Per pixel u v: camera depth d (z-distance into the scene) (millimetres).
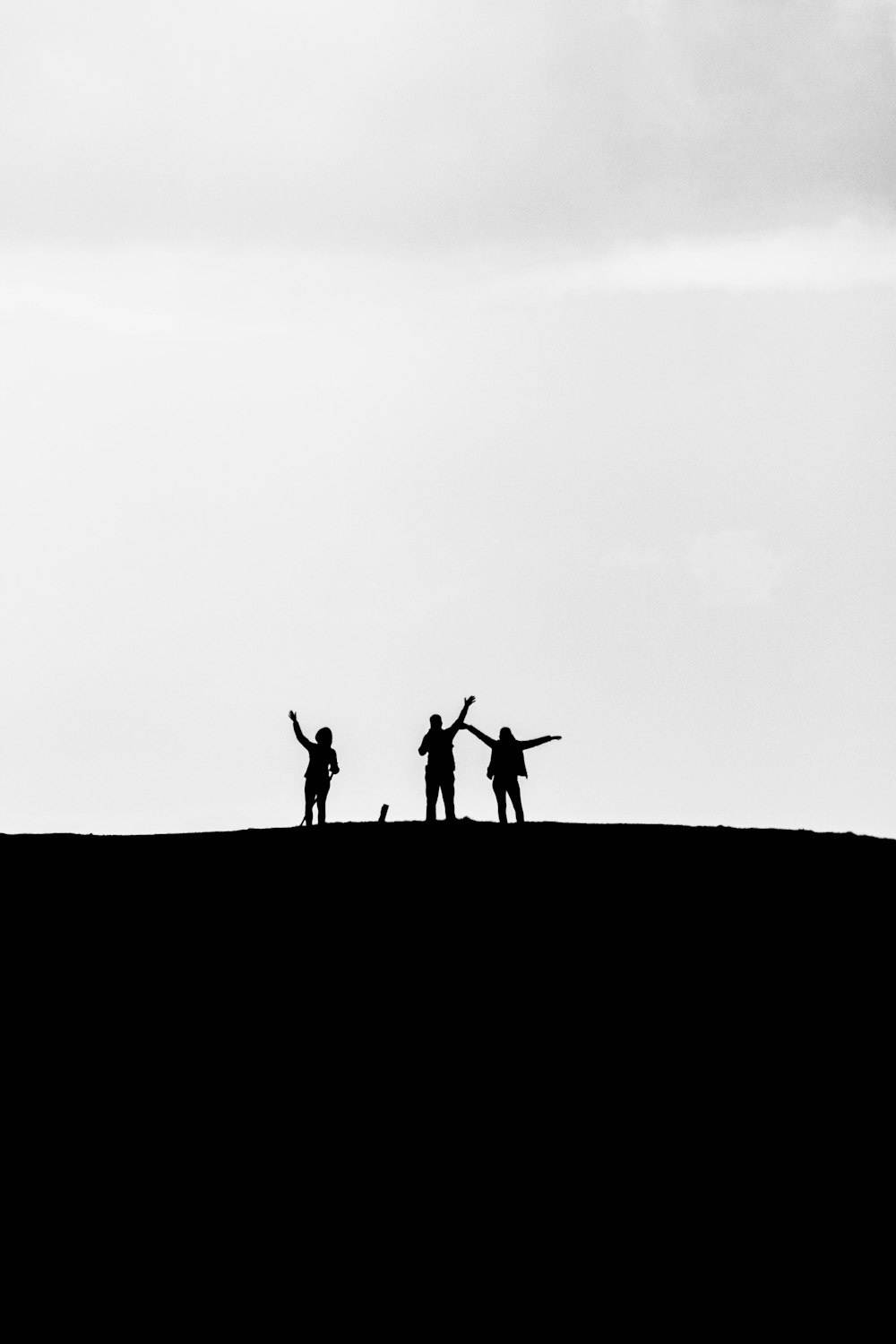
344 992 18531
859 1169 13820
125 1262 12195
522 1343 11102
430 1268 12172
